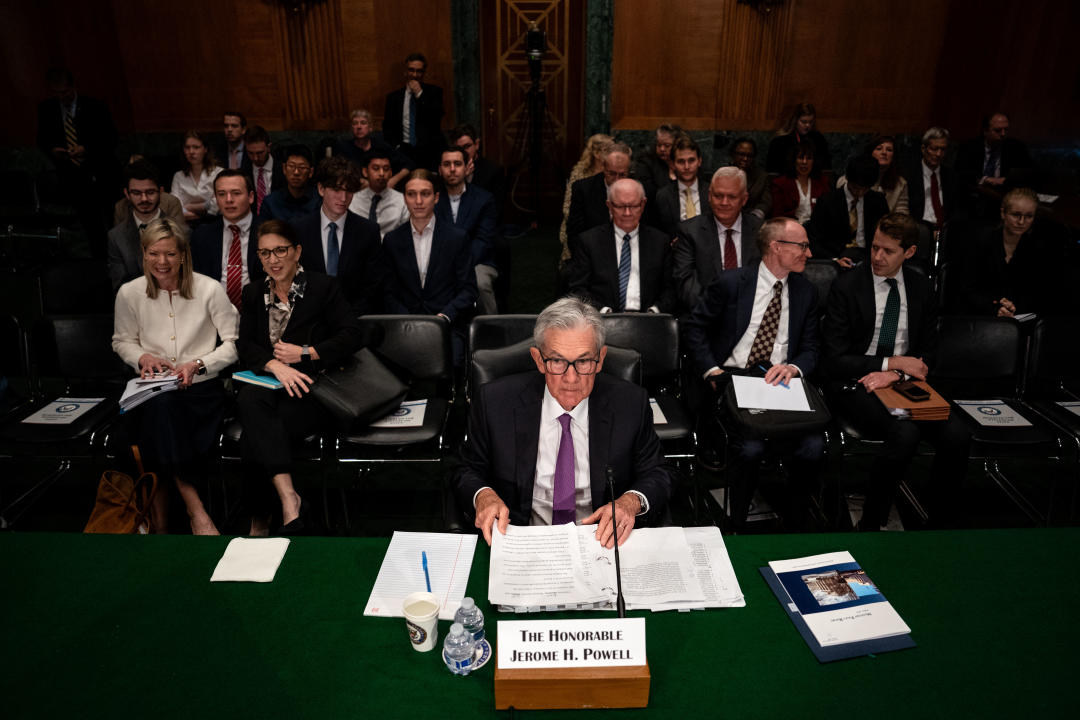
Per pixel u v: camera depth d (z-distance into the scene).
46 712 1.47
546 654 1.47
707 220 4.05
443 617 1.70
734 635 1.66
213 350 3.28
